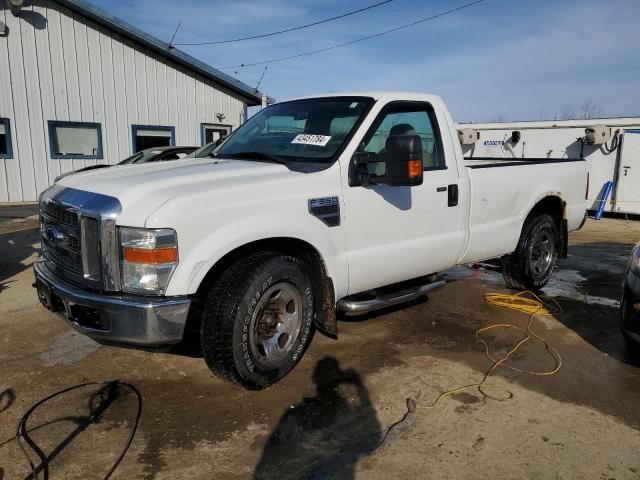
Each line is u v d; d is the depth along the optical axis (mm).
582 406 3400
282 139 4266
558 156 13844
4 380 3674
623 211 12906
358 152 3902
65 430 3068
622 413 3322
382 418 3232
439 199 4453
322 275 3760
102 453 2861
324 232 3658
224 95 17859
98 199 3150
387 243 4105
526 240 5582
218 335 3281
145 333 2994
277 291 3535
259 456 2855
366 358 4098
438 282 4684
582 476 2697
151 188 3188
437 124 4578
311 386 3633
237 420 3203
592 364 4043
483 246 4988
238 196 3270
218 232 3152
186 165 3861
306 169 3701
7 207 13492
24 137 14523
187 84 17000
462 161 4734
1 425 3117
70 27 14781
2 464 2750
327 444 2965
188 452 2885
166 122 16781
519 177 5305
